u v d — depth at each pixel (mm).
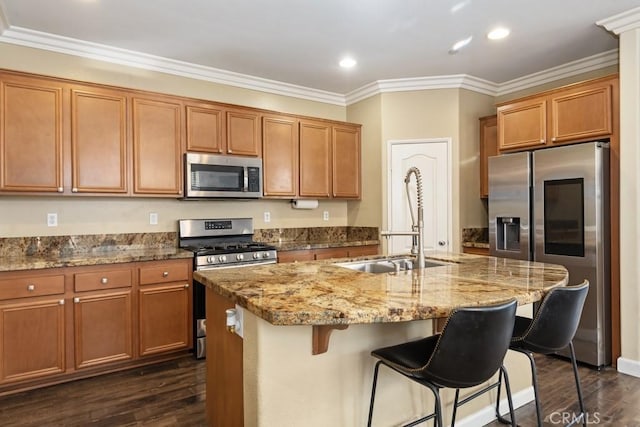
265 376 1507
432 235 4270
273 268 2195
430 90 4270
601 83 3037
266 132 3990
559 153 3156
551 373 2875
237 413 1714
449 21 2957
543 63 3818
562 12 2832
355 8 2760
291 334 1563
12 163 2770
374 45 3377
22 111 2803
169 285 3113
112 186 3148
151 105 3330
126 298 2930
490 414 2213
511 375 2340
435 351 1334
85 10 2732
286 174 4121
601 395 2527
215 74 3953
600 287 2949
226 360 1843
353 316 1287
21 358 2570
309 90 4578
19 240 3064
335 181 4469
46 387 2678
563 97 3271
